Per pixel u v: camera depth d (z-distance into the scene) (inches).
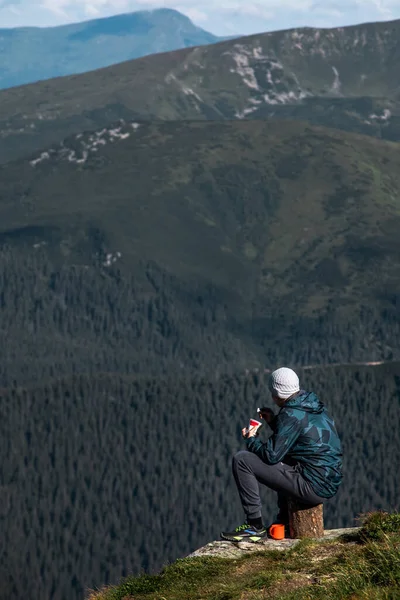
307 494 430.6
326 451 427.8
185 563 418.3
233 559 418.0
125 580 420.2
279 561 402.3
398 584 327.6
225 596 362.3
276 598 345.1
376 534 401.4
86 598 415.5
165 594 380.8
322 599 334.6
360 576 346.0
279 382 429.1
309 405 427.2
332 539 422.0
